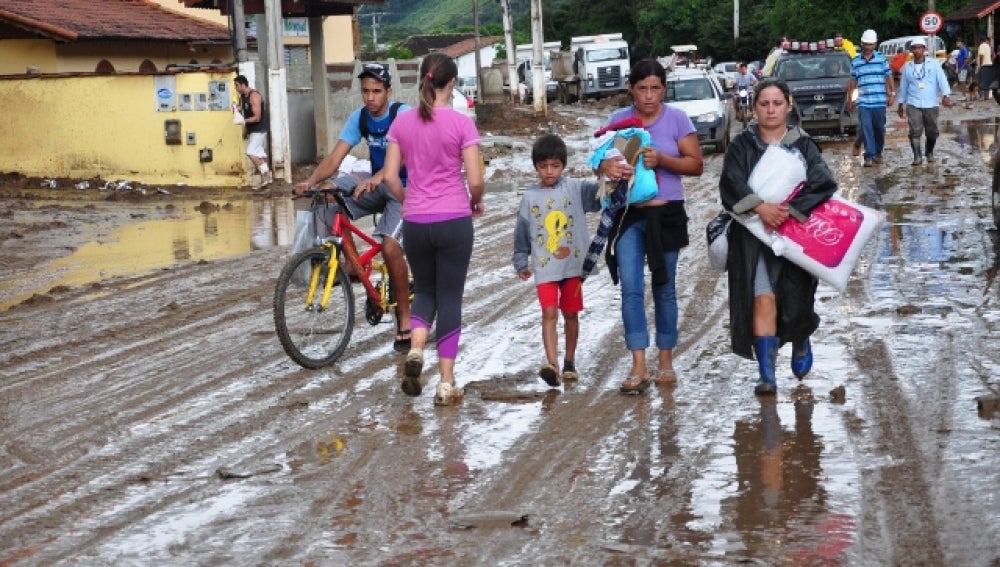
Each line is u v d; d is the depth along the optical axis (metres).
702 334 10.44
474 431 7.89
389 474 7.05
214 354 10.40
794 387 8.60
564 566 5.59
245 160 26.30
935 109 23.11
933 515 6.05
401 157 8.68
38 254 16.88
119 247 17.52
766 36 103.75
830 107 31.52
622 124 8.63
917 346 9.54
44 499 6.79
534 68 47.88
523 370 9.52
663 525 6.09
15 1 33.09
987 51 49.19
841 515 6.11
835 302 11.31
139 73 26.61
